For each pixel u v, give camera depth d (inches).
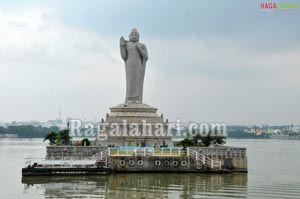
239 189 2212.1
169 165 2780.5
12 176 2704.2
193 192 2111.2
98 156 2817.4
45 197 1968.5
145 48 3804.1
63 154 2837.1
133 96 3762.3
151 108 3656.5
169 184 2342.5
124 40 3789.4
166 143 3511.3
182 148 3048.7
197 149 2874.0
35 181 2428.6
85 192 2090.3
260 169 3304.6
